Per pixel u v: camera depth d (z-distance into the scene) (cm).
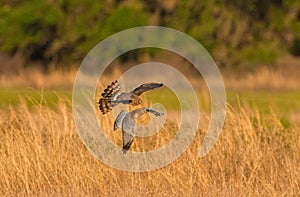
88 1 10406
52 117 4431
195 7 10606
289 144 4350
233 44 10625
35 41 10369
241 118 4394
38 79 9219
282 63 10694
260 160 4147
